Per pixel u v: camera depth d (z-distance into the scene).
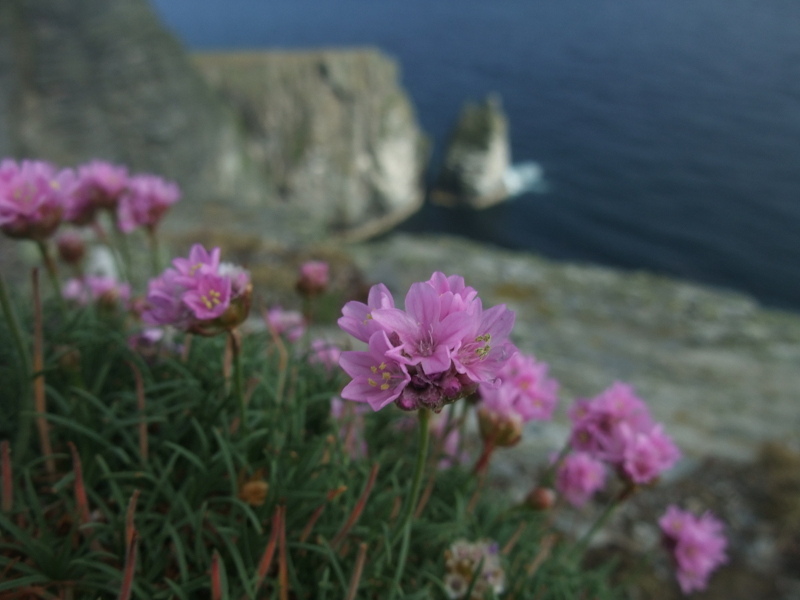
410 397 1.45
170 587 1.97
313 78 80.50
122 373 2.59
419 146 98.62
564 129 134.12
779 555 5.92
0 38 18.86
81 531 2.04
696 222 89.88
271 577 2.06
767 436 8.33
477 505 2.90
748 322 14.70
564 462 3.41
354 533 2.17
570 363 10.41
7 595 1.81
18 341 2.05
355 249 15.30
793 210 91.62
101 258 8.04
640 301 15.12
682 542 3.36
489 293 14.16
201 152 25.38
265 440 2.28
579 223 91.81
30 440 2.31
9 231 2.31
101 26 21.33
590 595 2.91
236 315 1.87
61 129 20.80
